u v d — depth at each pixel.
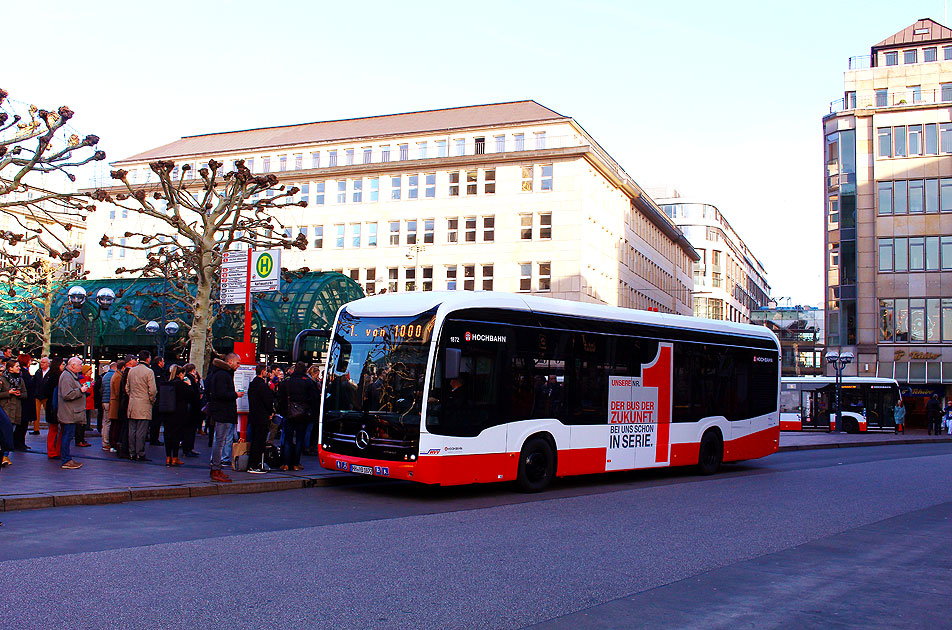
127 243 74.31
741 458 19.92
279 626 6.01
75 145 21.14
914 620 6.75
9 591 6.73
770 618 6.68
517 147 65.38
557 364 15.62
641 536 10.45
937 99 56.34
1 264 26.98
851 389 45.38
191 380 17.69
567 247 62.97
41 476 13.36
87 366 21.12
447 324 13.88
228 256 18.62
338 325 14.92
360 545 9.27
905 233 54.88
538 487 15.17
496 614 6.54
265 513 11.56
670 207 118.31
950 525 12.01
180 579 7.32
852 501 14.63
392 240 67.88
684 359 18.53
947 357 53.28
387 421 13.71
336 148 70.50
